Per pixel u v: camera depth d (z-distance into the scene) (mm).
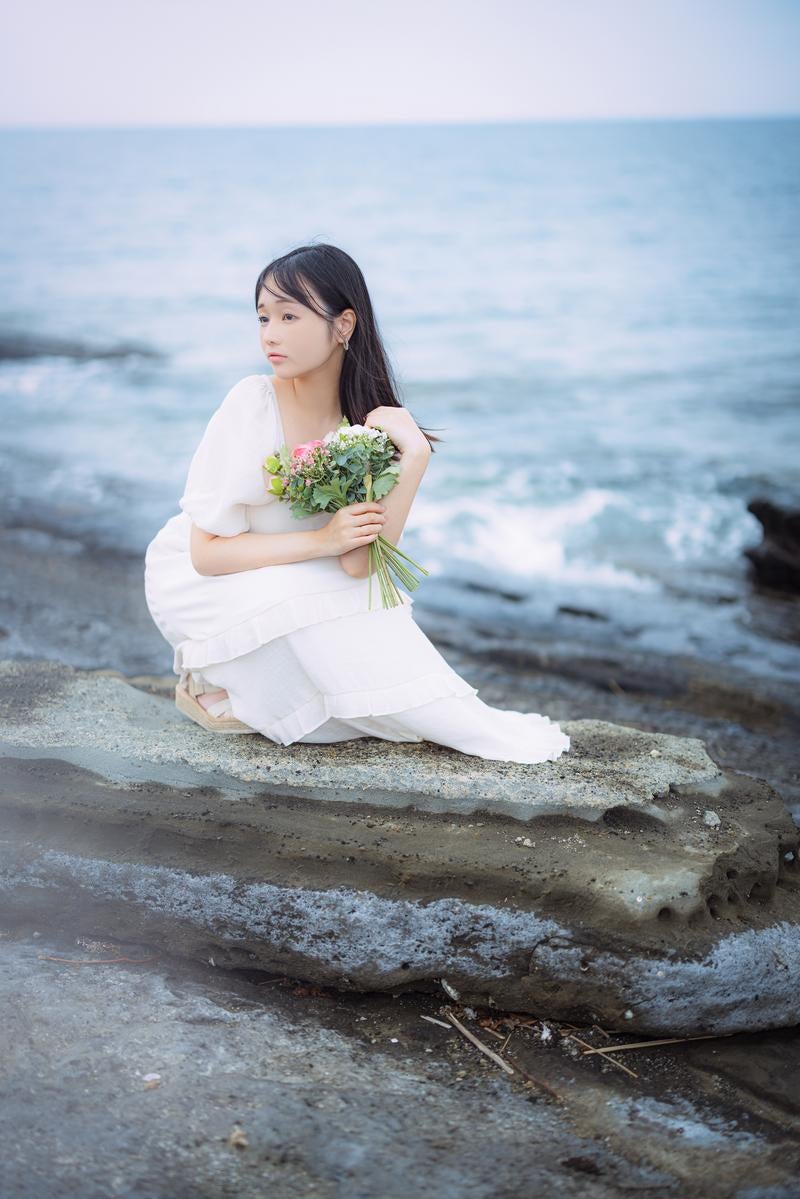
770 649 6723
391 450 3094
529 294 26141
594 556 8883
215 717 3346
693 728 5453
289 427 3193
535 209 41406
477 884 2744
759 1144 2385
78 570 7695
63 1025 2564
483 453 12891
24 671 3816
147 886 2859
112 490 10445
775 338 20516
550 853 2809
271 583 3119
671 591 7977
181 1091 2369
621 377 17656
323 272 3066
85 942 2955
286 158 70375
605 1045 2729
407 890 2762
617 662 6418
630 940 2658
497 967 2746
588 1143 2354
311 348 3100
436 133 88188
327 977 2822
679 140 67125
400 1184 2166
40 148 83875
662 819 2984
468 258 31844
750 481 11312
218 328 23391
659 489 11141
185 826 2902
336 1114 2357
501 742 3238
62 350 20562
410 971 2777
